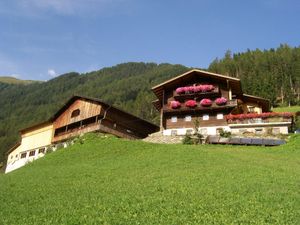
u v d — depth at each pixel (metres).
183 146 38.72
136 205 16.70
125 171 27.83
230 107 53.53
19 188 23.27
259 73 149.88
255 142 43.06
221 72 167.50
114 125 58.22
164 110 57.66
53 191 21.41
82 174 27.56
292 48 179.25
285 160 32.06
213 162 29.55
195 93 56.69
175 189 19.83
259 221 13.80
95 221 14.42
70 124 61.12
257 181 21.72
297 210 15.34
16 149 72.62
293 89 137.62
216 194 18.34
